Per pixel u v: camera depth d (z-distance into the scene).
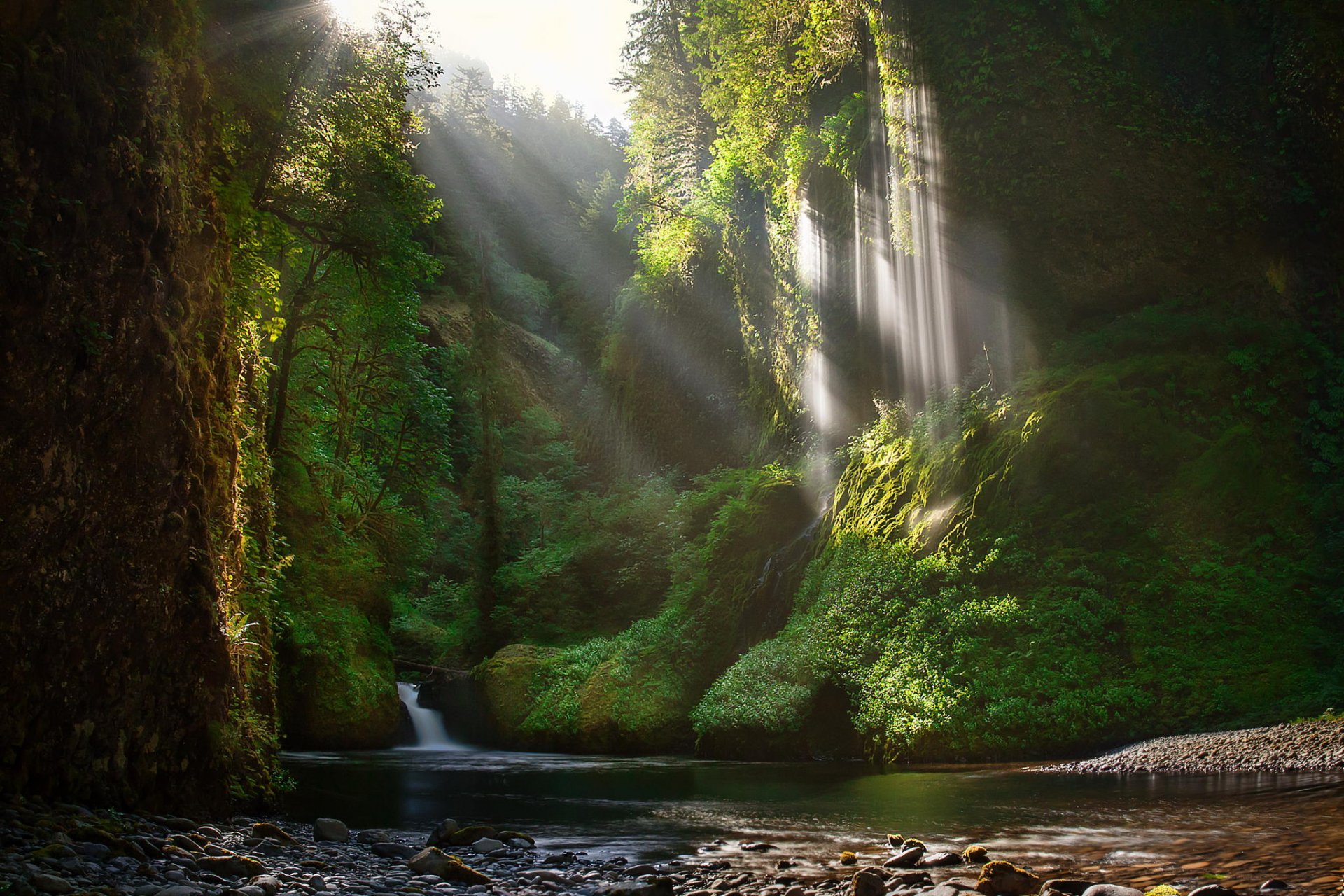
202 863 5.91
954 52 19.83
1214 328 17.30
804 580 20.22
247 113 14.63
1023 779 10.81
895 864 6.12
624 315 42.72
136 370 7.58
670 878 5.68
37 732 6.84
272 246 17.69
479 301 63.19
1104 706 13.11
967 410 18.36
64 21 7.16
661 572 32.22
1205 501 14.92
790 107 27.86
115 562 7.41
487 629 34.28
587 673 24.50
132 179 7.53
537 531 41.41
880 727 15.06
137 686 7.67
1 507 6.46
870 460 20.80
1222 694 12.57
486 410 44.09
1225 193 18.67
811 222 26.39
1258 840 6.05
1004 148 19.30
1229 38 19.22
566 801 11.03
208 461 9.20
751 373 31.95
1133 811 7.72
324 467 27.30
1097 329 18.58
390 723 25.34
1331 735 10.03
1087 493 15.50
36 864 5.29
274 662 12.08
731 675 19.03
